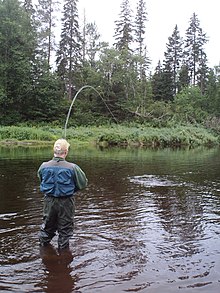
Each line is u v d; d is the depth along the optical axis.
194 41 58.47
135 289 3.22
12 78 35.91
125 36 48.25
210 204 6.62
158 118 36.78
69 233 4.22
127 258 3.93
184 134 30.66
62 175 4.07
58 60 44.97
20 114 36.44
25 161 13.32
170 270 3.64
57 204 4.11
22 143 25.17
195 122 37.62
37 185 8.20
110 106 39.00
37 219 5.39
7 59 36.19
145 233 4.81
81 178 4.18
